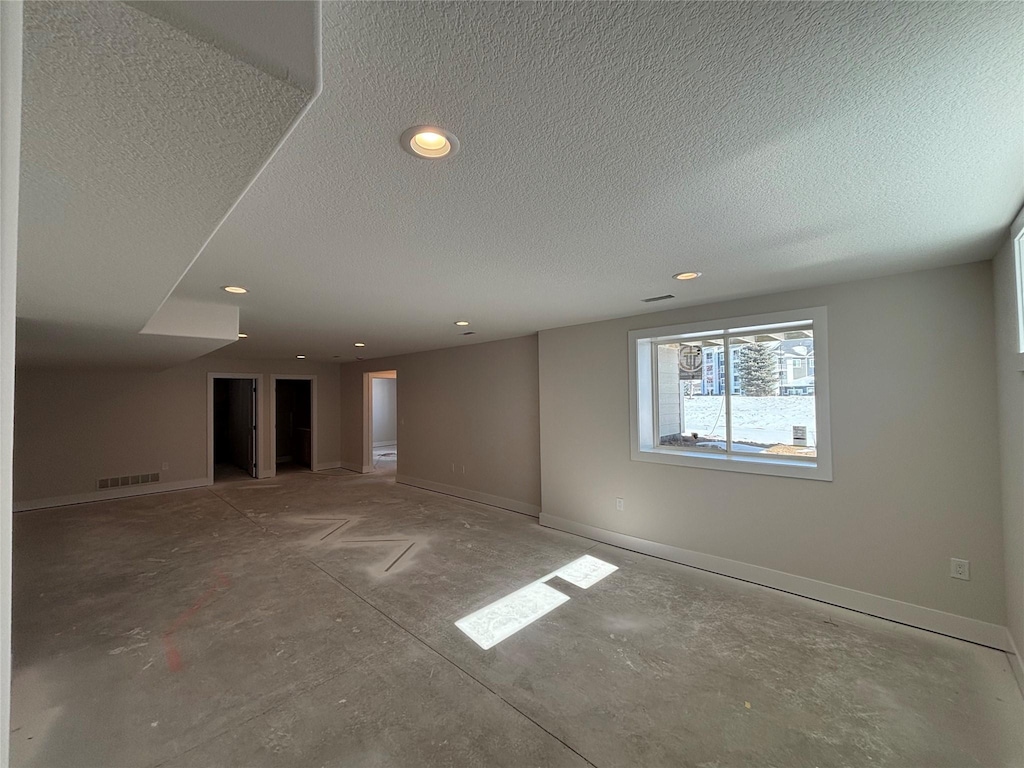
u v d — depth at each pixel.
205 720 1.93
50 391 5.83
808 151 1.35
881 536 2.77
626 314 3.93
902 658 2.33
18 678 2.21
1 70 0.41
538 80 1.02
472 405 5.99
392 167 1.41
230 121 0.84
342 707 2.01
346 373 8.67
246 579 3.40
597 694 2.08
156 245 1.51
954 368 2.54
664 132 1.24
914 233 2.04
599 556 3.87
